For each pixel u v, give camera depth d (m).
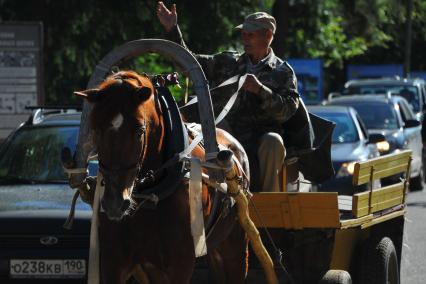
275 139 11.25
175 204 9.00
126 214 8.35
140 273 9.45
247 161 10.98
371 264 12.30
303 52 45.66
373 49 70.75
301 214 10.78
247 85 10.78
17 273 11.98
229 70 11.66
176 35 11.62
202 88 9.47
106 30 32.22
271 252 11.29
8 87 24.48
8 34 24.39
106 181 8.17
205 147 9.43
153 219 8.88
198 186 9.10
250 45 11.46
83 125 9.05
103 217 8.81
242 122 11.66
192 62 9.51
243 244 10.82
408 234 20.88
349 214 11.76
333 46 46.53
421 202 27.62
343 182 21.47
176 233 8.99
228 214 10.17
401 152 12.93
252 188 11.50
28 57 24.53
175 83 10.48
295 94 11.32
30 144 14.63
